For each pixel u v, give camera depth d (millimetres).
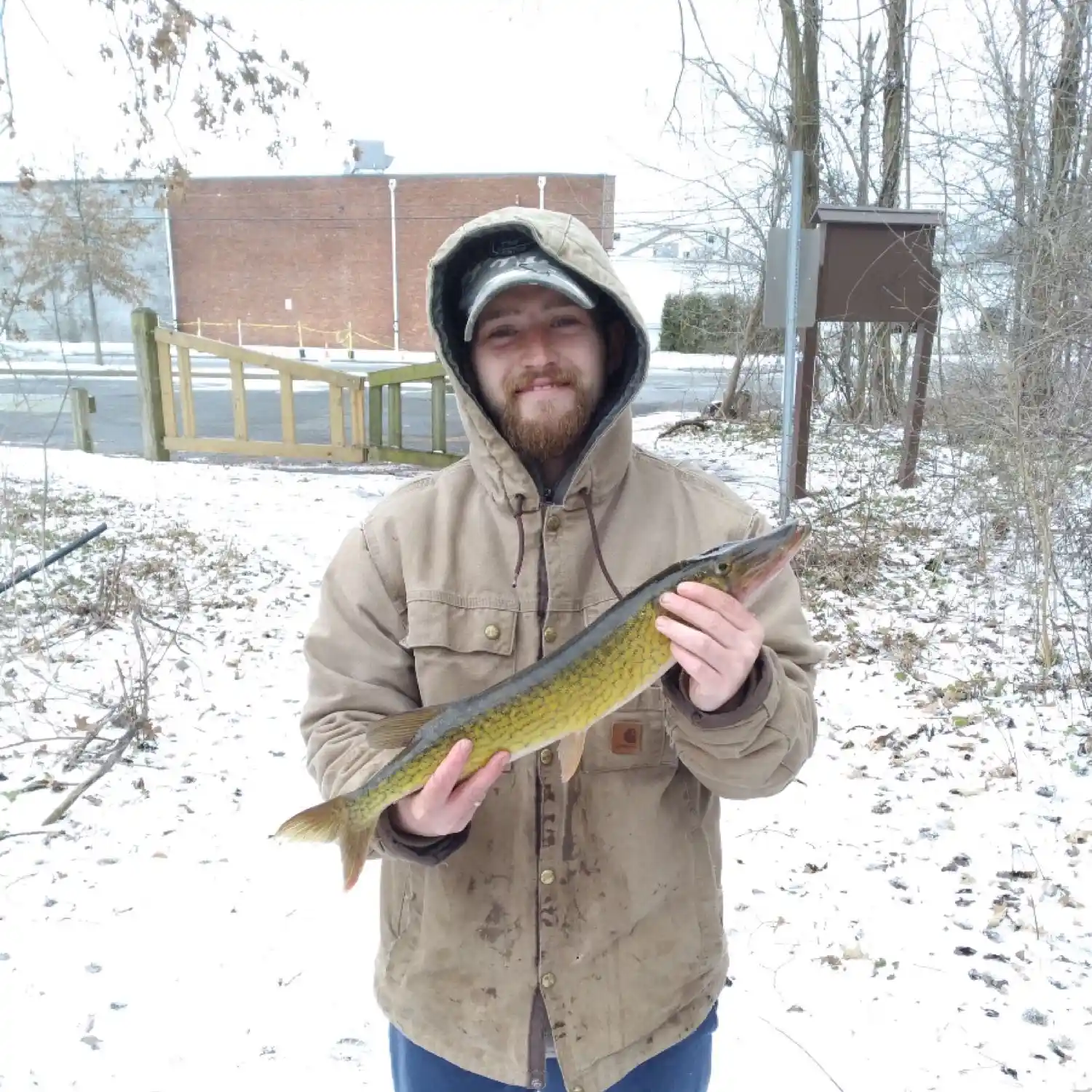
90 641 6203
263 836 4066
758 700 1524
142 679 5031
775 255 8234
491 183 36281
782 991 3141
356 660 1847
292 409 12258
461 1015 1823
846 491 9625
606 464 1818
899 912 3523
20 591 6918
